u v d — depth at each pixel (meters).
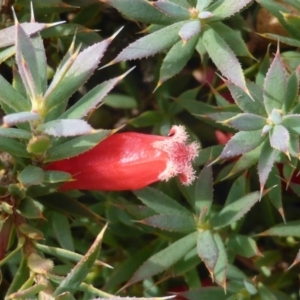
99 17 0.21
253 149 0.18
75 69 0.16
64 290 0.16
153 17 0.18
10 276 0.20
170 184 0.20
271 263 0.19
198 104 0.20
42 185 0.17
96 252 0.16
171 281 0.20
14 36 0.17
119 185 0.17
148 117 0.20
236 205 0.18
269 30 0.20
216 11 0.18
